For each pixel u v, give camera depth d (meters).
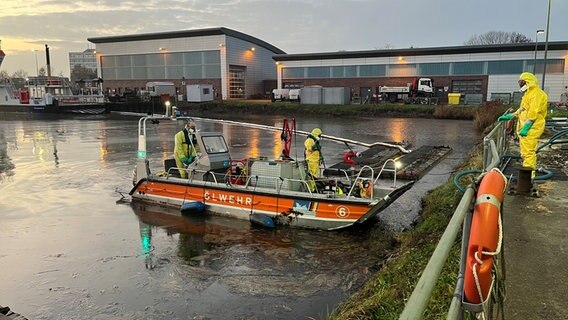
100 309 5.95
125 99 50.28
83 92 52.69
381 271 6.02
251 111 47.38
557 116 20.44
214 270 7.19
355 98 48.81
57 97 46.97
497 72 43.03
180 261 7.58
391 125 33.41
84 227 9.53
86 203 11.55
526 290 3.33
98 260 7.66
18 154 20.66
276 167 9.45
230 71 55.47
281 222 9.22
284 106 46.03
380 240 8.32
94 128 33.22
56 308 6.00
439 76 45.62
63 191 13.01
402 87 45.38
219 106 49.06
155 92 51.44
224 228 9.23
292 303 6.01
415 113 39.94
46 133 29.70
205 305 6.01
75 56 168.25
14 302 6.19
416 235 7.31
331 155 18.91
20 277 6.99
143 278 6.91
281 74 53.81
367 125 33.66
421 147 20.30
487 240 1.80
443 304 3.60
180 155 10.94
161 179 10.92
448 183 10.47
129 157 19.50
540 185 6.39
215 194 10.05
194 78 56.12
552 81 40.50
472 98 41.72
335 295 6.20
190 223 9.61
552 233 4.46
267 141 24.73
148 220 9.93
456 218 1.74
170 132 30.23
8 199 12.11
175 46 56.16
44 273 7.14
